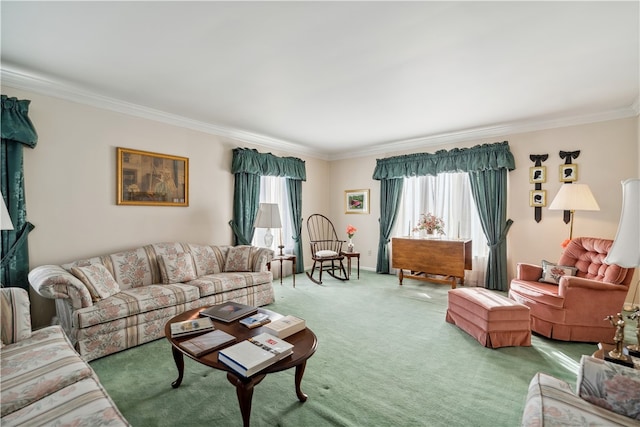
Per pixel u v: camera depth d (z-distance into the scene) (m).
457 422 1.63
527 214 4.09
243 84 2.86
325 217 6.11
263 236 4.98
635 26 1.93
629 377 1.11
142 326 2.56
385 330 2.88
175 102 3.33
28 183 2.72
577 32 2.01
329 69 2.57
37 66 2.50
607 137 3.57
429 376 2.09
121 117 3.33
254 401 1.80
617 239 1.41
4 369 1.38
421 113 3.67
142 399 1.82
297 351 1.64
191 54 2.32
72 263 2.84
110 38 2.10
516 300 3.07
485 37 2.08
